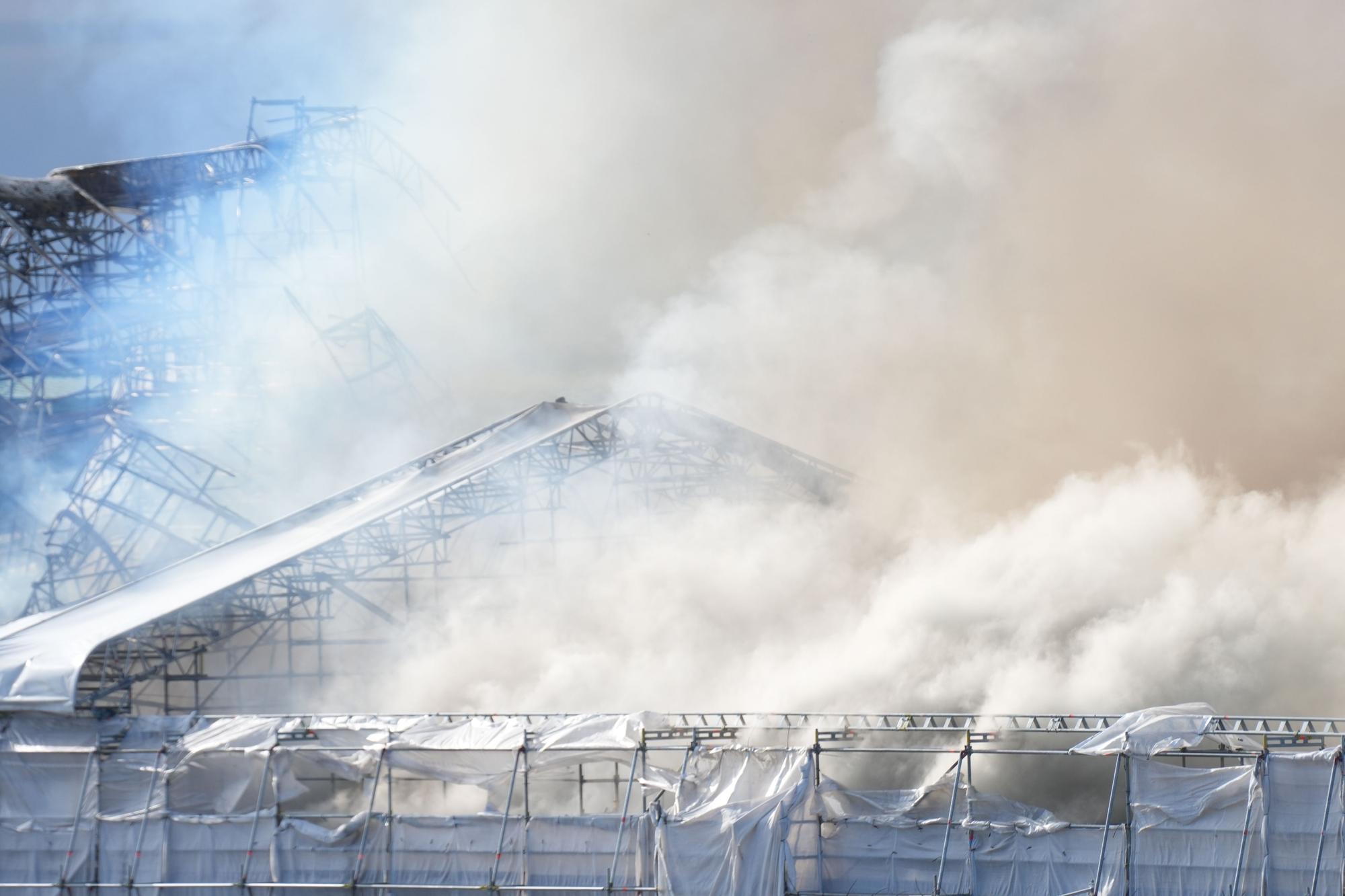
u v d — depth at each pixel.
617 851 153.12
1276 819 144.12
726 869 150.88
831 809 156.12
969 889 150.50
